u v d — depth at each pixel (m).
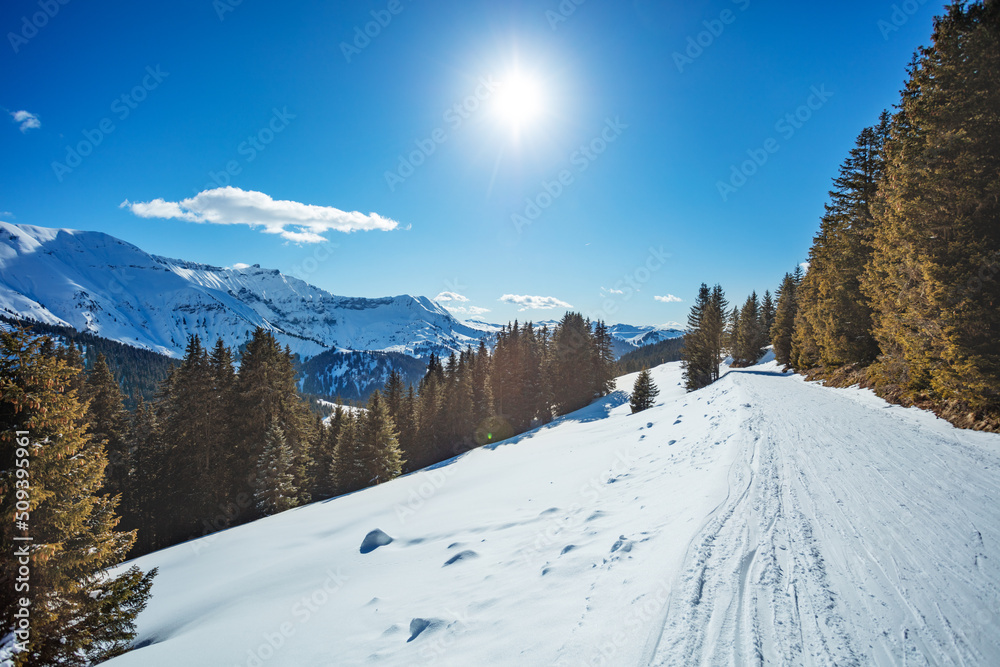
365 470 33.97
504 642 4.41
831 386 22.36
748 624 3.73
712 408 18.77
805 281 32.12
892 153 13.62
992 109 9.78
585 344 56.66
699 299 57.56
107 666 7.57
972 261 9.93
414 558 10.01
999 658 3.17
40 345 9.35
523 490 14.26
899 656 3.24
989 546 4.82
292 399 32.25
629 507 8.57
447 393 49.56
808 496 6.73
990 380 9.65
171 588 13.56
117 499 10.66
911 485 6.87
